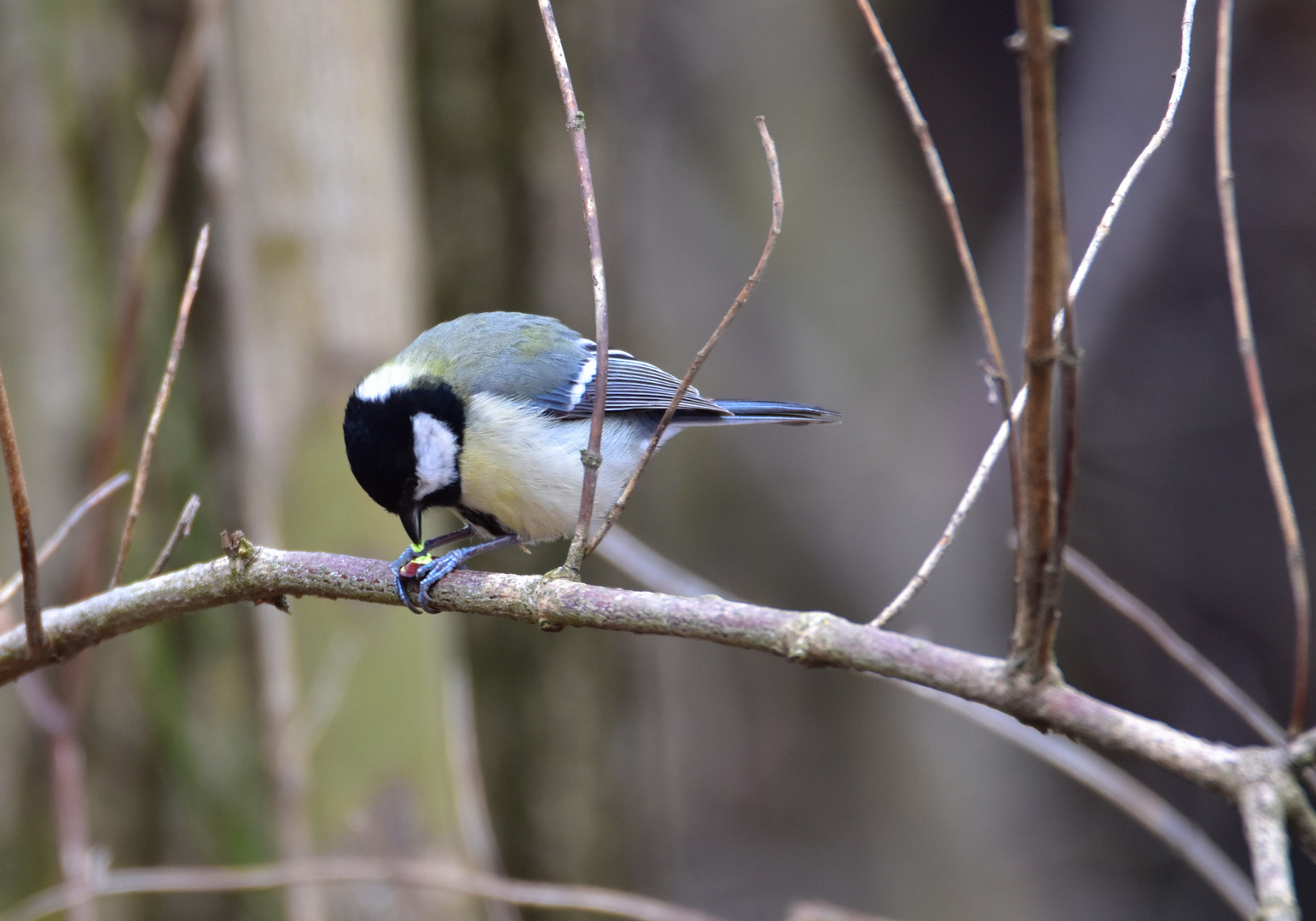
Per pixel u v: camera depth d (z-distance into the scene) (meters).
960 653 3.55
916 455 16.48
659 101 16.59
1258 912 2.78
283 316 8.26
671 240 16.66
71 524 5.14
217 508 9.07
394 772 8.22
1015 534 4.04
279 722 7.86
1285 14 16.97
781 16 16.89
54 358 8.54
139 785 8.74
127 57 8.98
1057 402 12.75
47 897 6.78
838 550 16.66
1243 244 17.62
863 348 16.70
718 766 18.08
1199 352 17.86
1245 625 17.44
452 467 6.98
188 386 9.04
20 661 5.12
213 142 7.88
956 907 16.36
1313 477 17.50
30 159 8.49
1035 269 3.25
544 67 11.82
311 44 8.25
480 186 11.69
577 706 11.74
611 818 11.95
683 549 16.75
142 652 8.79
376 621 8.26
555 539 7.45
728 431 16.98
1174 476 17.80
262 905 8.73
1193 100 16.44
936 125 18.17
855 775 17.38
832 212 16.95
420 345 7.40
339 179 8.30
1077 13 17.34
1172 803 16.58
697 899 17.06
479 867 8.69
